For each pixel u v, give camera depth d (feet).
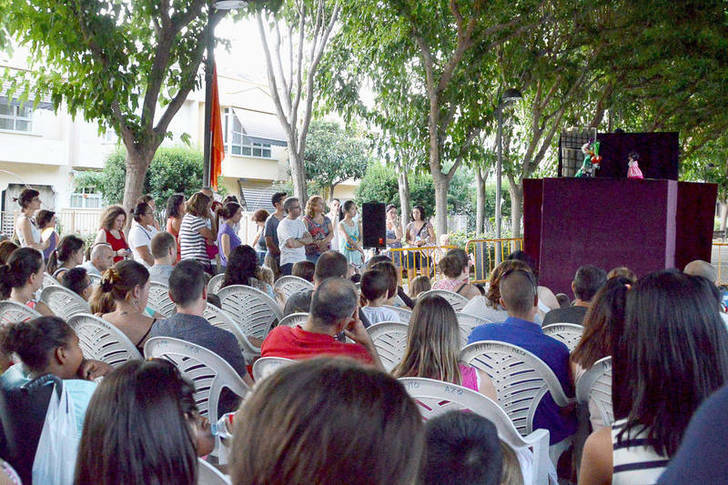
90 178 83.76
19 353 7.94
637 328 5.43
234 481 2.69
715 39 47.60
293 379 2.66
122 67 26.84
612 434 5.57
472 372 10.00
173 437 4.74
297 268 22.00
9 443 7.55
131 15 26.81
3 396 7.58
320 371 2.68
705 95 56.13
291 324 14.33
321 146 101.30
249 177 107.65
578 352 10.32
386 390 2.66
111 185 82.43
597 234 26.30
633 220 25.81
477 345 11.47
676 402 5.17
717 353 5.24
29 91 25.95
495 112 45.29
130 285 12.98
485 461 4.31
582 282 14.69
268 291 18.84
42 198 88.17
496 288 15.58
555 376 11.07
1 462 5.94
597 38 46.98
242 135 106.32
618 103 56.85
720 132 66.03
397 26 39.65
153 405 4.71
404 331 13.56
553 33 48.01
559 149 34.88
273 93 39.99
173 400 4.81
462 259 20.68
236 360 11.85
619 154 34.45
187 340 11.66
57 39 23.85
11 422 7.53
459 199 103.71
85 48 24.79
